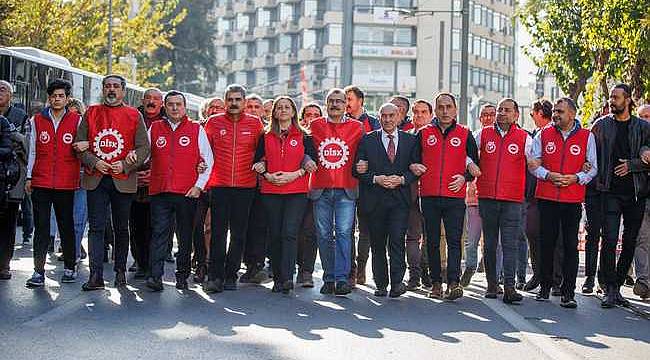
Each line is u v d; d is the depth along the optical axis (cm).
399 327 995
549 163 1177
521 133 1184
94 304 1069
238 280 1318
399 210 1187
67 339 882
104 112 1159
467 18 2834
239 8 10812
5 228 1227
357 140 1207
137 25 4388
